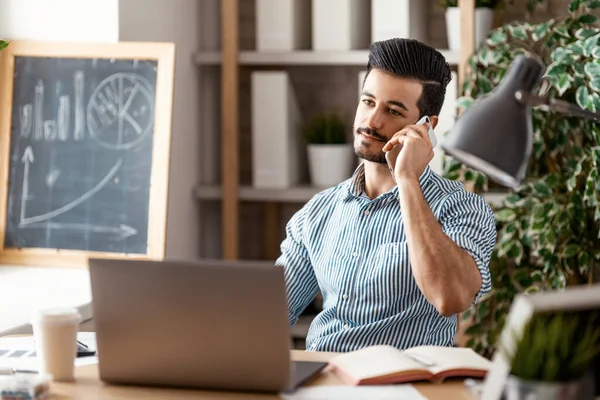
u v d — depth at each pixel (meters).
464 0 5.09
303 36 5.63
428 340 3.37
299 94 5.80
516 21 5.04
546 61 4.95
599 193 4.57
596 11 5.28
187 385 2.68
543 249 4.72
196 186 5.56
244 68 5.80
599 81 4.47
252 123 5.46
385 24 5.18
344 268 3.45
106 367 2.73
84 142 4.72
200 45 5.69
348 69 5.73
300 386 2.70
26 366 2.91
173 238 5.28
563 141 4.86
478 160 2.58
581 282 5.09
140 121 4.66
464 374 2.76
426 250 3.16
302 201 5.61
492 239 3.44
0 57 4.83
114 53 4.69
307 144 5.79
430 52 3.46
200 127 5.68
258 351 2.59
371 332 3.36
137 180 4.65
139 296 2.65
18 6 4.89
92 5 4.79
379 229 3.43
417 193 3.22
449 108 5.12
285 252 3.67
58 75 4.75
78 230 4.71
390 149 3.34
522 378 2.25
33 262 4.75
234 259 5.45
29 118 4.79
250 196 5.43
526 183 4.86
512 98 2.54
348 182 3.63
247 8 5.81
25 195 4.77
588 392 2.31
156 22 5.12
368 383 2.71
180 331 2.63
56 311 2.81
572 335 2.25
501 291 4.93
